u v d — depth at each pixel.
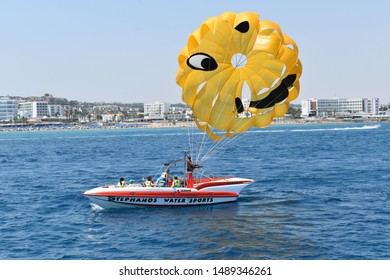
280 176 49.34
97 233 26.59
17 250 23.72
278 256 22.03
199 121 31.77
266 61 29.70
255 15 29.28
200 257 22.08
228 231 26.33
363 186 41.25
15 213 32.38
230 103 30.80
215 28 28.95
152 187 31.88
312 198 35.75
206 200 32.94
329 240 24.45
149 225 27.94
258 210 31.62
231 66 30.14
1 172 60.84
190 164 33.41
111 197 31.12
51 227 28.16
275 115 32.12
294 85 31.55
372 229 26.45
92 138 186.75
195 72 29.83
